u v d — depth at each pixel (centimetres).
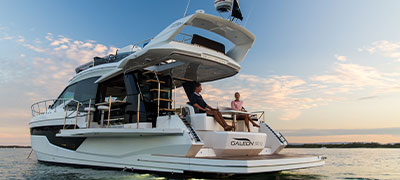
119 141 624
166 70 700
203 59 584
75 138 748
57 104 930
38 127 898
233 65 649
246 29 611
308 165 553
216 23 581
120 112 705
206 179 466
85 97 827
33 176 595
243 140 537
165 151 531
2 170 755
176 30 525
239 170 417
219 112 569
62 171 659
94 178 519
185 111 597
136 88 650
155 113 634
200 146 497
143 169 559
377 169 788
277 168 470
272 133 658
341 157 1603
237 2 591
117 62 813
